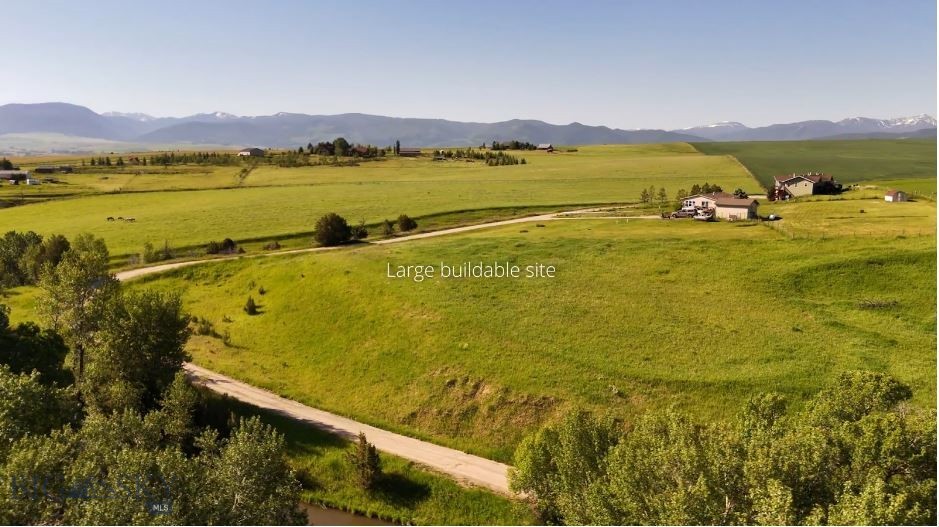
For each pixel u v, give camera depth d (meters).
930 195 118.25
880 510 23.59
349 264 80.56
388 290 70.38
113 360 49.00
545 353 53.47
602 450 35.16
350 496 41.38
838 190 134.25
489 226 117.31
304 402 53.72
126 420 37.34
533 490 37.44
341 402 53.78
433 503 40.25
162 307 51.50
